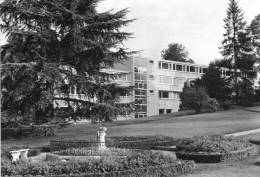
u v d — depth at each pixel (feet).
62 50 99.60
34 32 94.48
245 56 228.22
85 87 97.14
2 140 106.93
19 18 95.40
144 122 155.63
